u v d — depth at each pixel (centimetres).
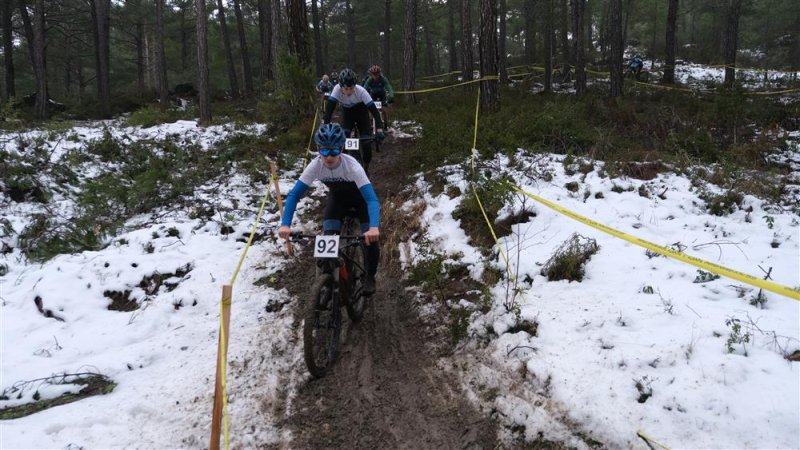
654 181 655
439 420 337
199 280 523
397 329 448
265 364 398
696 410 284
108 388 373
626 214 558
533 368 346
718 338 332
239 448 318
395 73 4147
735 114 992
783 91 1675
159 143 998
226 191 779
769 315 354
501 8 2167
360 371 393
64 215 712
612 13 1519
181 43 3762
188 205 720
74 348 426
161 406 350
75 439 315
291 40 1202
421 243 575
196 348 421
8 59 2414
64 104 2525
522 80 2462
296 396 368
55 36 2986
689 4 3553
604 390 313
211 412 347
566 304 409
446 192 680
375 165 920
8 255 612
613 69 1539
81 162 905
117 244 610
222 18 2994
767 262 442
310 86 1167
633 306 387
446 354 402
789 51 2853
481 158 769
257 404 355
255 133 1112
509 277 466
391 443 321
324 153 381
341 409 354
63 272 525
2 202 735
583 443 293
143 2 3241
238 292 509
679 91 1800
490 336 400
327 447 321
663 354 326
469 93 1706
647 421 287
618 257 467
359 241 401
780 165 810
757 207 580
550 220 555
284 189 801
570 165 713
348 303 425
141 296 504
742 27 3269
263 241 629
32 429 321
